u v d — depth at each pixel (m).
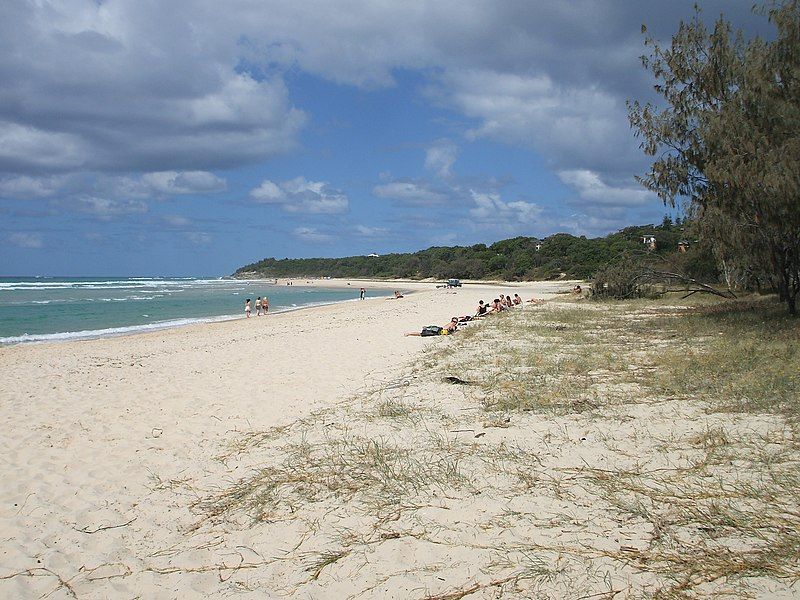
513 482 5.39
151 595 4.14
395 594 3.84
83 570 4.56
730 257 19.78
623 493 4.98
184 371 13.73
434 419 7.86
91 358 16.73
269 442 7.59
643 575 3.76
